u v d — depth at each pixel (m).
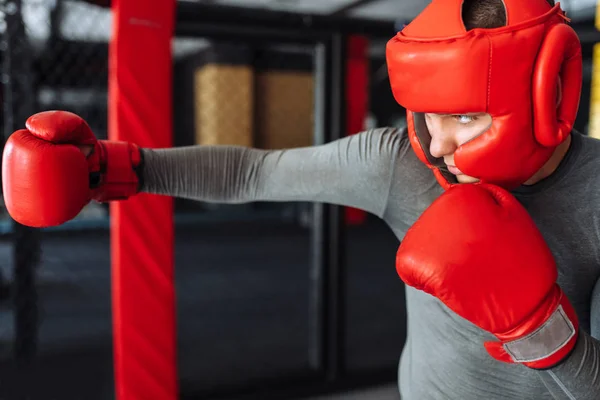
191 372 2.61
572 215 0.71
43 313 3.49
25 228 2.12
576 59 0.61
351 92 7.15
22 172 0.71
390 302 3.91
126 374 1.64
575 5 4.46
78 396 2.33
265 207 8.67
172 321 1.68
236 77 8.41
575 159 0.71
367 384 2.38
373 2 6.25
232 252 5.77
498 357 0.62
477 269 0.57
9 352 2.73
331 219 2.26
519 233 0.59
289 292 4.22
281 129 8.91
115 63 1.51
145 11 1.52
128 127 1.54
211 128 8.51
